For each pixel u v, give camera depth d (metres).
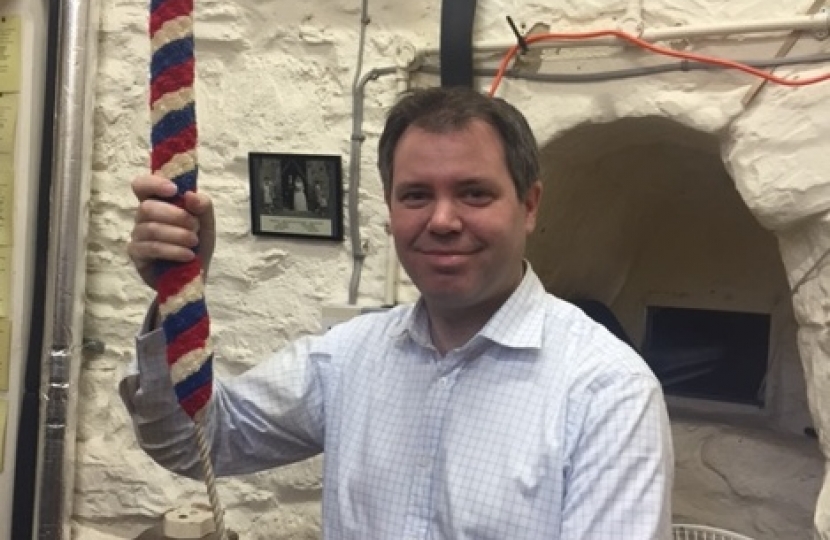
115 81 2.10
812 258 1.64
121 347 2.13
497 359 1.14
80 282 2.08
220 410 1.26
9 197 2.09
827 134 1.59
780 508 1.99
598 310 2.33
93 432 2.16
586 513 1.02
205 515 1.87
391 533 1.14
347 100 1.94
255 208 2.00
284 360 1.31
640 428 1.04
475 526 1.08
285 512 2.03
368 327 1.29
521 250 1.14
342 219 1.95
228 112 2.02
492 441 1.10
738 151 1.66
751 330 2.37
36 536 2.02
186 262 0.95
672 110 1.69
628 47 1.72
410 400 1.18
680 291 2.44
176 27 0.92
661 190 2.34
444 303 1.11
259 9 1.99
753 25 1.60
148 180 0.93
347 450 1.21
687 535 1.55
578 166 2.06
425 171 1.07
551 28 1.78
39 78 2.09
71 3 1.97
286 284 2.01
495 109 1.09
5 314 2.10
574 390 1.08
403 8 1.90
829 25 1.56
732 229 2.36
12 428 2.12
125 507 2.14
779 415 2.29
